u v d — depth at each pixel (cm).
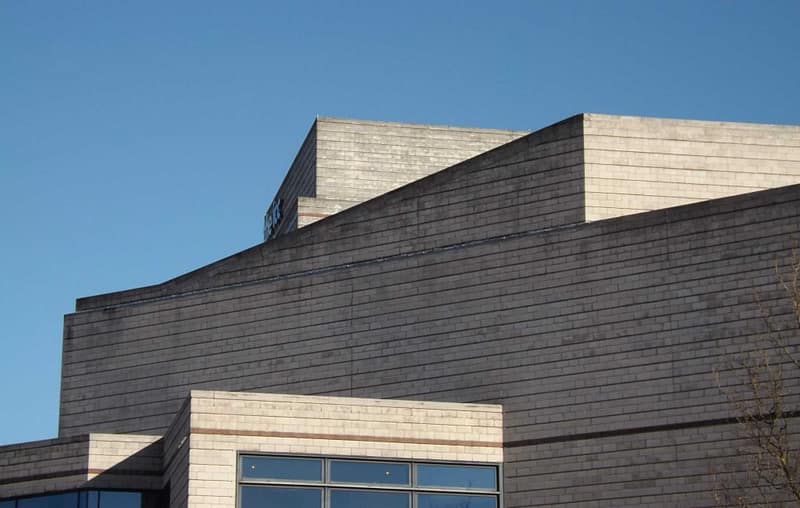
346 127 7906
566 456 5281
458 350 5612
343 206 7531
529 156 5719
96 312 6644
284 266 6150
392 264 5869
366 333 5847
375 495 5191
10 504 5641
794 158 5812
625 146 5672
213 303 6291
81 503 5506
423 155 7962
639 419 5184
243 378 6112
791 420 4931
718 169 5741
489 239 5716
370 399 5284
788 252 5075
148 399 6362
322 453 5166
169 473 5431
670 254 5281
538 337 5459
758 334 5053
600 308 5362
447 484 5284
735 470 4966
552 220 5612
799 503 4459
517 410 5419
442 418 5350
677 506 5047
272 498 5069
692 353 5150
